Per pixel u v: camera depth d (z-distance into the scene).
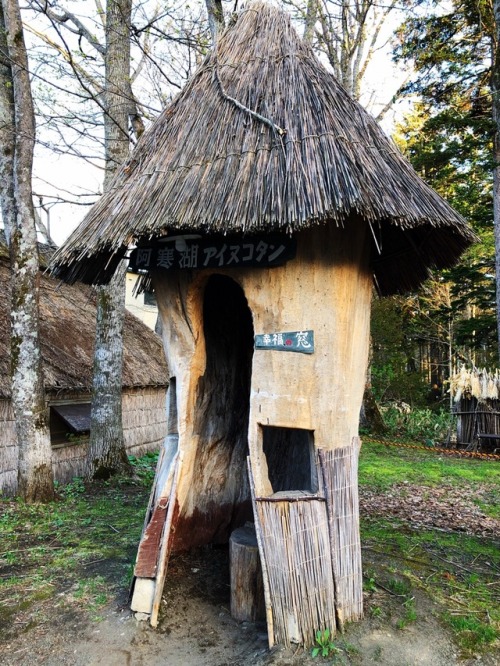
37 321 6.34
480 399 11.42
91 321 10.52
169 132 3.75
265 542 3.02
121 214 3.24
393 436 12.88
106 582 3.82
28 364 6.24
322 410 3.18
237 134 3.40
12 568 4.17
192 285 3.57
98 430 7.86
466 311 18.42
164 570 3.41
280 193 2.90
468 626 3.18
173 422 4.21
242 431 4.77
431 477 8.35
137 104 7.64
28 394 6.26
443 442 12.38
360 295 3.55
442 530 5.48
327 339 3.20
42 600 3.57
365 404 13.37
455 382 12.59
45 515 5.69
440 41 9.76
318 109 3.39
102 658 2.94
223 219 2.88
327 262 3.23
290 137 3.21
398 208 2.90
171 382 4.18
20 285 6.21
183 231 3.30
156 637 3.16
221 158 3.29
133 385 9.81
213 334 4.65
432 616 3.30
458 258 3.85
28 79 6.27
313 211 2.74
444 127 8.98
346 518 3.16
